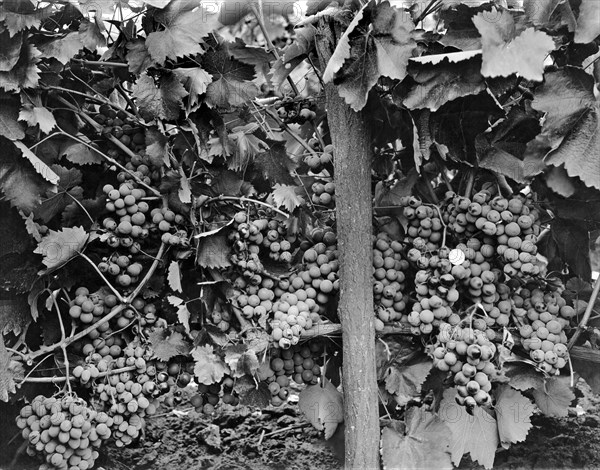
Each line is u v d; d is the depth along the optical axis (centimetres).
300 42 161
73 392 152
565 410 166
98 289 175
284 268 174
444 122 156
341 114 162
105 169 181
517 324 160
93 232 162
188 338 167
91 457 154
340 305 163
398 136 178
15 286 160
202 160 173
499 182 162
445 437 161
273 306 166
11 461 175
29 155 149
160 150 161
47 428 147
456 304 167
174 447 201
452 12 152
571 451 189
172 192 166
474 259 158
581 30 137
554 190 143
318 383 174
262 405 166
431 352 158
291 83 181
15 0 148
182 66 164
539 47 133
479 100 152
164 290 179
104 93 178
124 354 162
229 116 183
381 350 181
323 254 172
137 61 157
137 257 167
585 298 168
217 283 170
